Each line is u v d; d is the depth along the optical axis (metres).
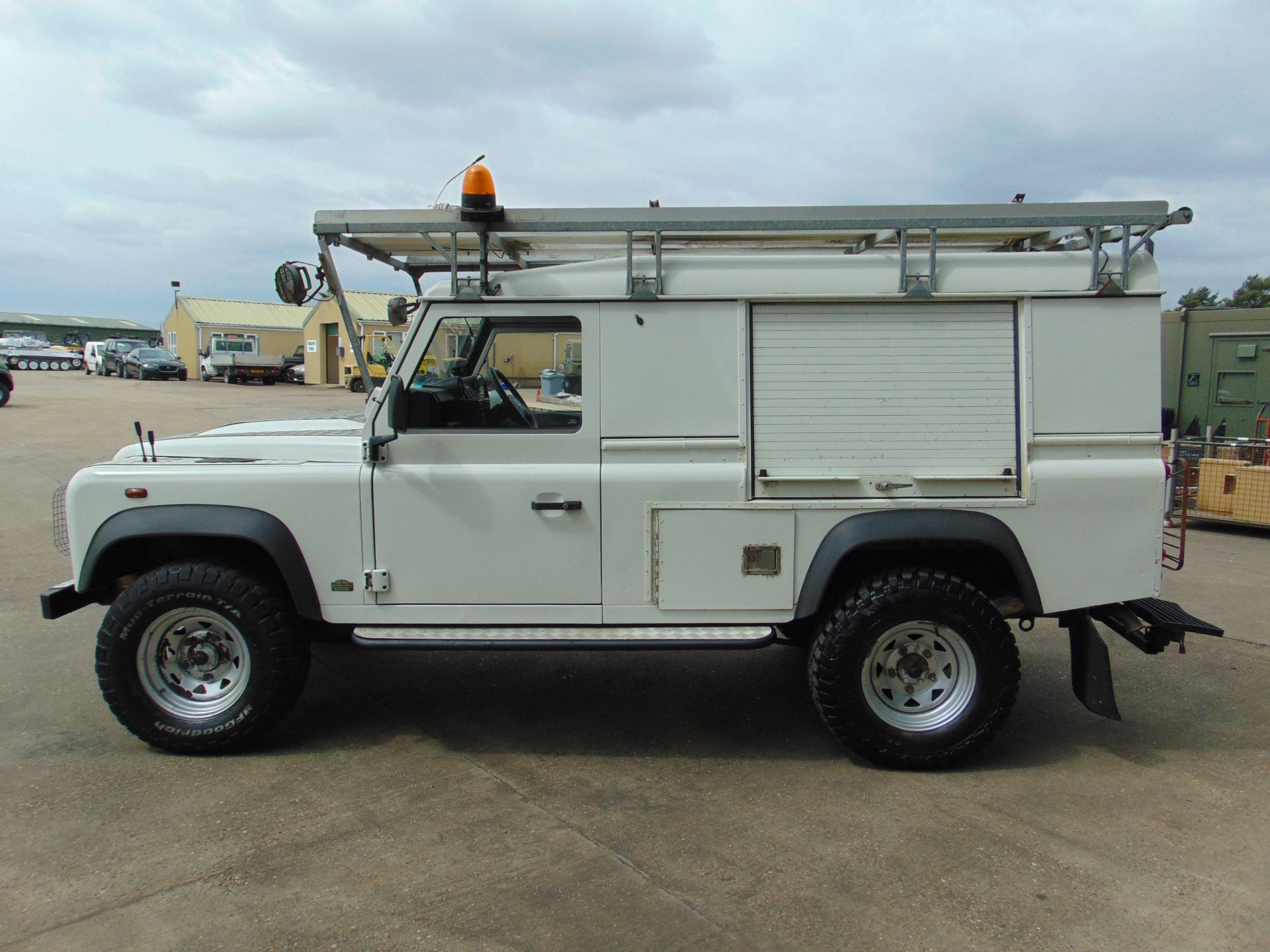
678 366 3.76
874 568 3.96
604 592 3.82
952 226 3.67
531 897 2.83
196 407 21.72
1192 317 11.90
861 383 3.75
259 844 3.14
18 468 11.93
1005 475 3.72
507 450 3.79
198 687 3.89
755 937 2.64
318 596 3.83
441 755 3.92
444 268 4.74
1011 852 3.12
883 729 3.70
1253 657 5.36
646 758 3.91
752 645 3.69
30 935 2.63
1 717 4.30
